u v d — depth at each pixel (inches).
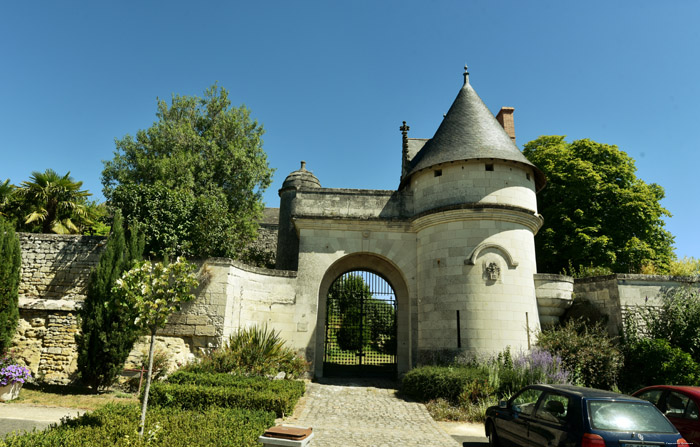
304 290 647.8
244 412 332.8
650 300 583.2
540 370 471.2
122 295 282.0
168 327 560.4
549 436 244.1
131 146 957.2
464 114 676.7
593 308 612.7
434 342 584.4
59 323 539.8
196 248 617.6
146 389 271.6
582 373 517.7
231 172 961.5
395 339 755.4
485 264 581.6
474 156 612.4
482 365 520.1
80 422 278.2
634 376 528.1
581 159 919.0
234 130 1005.2
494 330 557.6
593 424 224.7
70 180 720.3
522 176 633.0
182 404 376.8
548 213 888.3
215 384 432.8
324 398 496.4
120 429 254.4
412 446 320.8
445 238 608.4
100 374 473.7
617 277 590.2
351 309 789.9
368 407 459.8
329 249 665.0
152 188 633.6
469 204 592.4
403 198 682.2
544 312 616.7
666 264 896.9
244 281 619.5
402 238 671.8
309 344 629.9
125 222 607.2
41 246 612.7
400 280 721.0
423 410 455.2
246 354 533.3
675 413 299.7
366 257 728.3
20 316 542.9
